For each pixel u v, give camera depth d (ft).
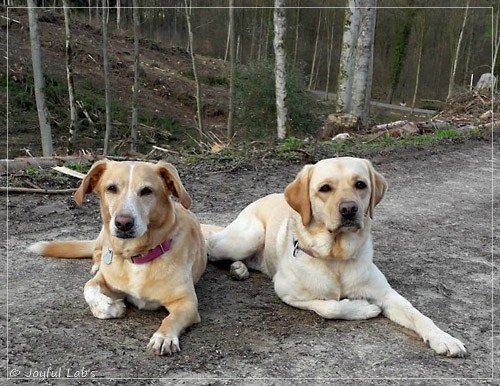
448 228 6.81
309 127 15.76
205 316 4.10
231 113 15.88
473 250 6.08
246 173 8.59
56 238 5.62
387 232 6.49
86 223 6.10
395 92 34.99
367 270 4.17
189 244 4.12
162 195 3.89
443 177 9.47
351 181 3.98
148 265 3.89
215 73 28.86
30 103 19.33
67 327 3.83
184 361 3.48
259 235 4.90
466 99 17.47
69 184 7.27
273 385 3.29
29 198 6.71
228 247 4.93
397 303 4.12
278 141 11.56
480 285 5.09
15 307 4.09
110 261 4.00
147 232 3.85
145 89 24.23
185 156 9.66
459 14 29.60
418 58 31.53
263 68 16.49
